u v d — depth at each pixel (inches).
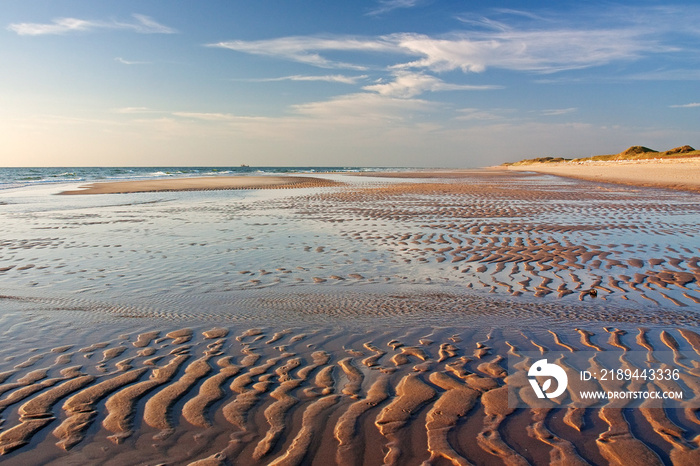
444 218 515.8
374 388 128.7
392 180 1521.9
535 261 303.9
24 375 137.8
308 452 99.0
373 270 280.1
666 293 228.5
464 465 94.3
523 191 927.7
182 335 172.2
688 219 490.6
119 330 177.6
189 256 318.7
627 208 601.6
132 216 548.4
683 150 3385.8
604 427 108.2
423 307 206.4
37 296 223.9
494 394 125.0
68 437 105.2
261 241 377.4
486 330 176.7
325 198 799.1
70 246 355.6
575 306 207.5
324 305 209.5
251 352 155.6
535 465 94.3
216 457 97.5
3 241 377.4
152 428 108.7
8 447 101.2
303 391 127.2
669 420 110.9
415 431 106.9
